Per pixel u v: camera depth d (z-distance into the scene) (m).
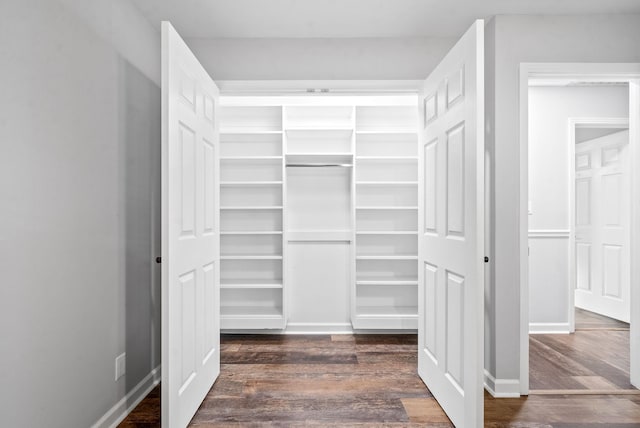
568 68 2.66
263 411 2.35
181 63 2.08
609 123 4.05
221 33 3.00
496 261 2.64
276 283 4.05
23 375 1.53
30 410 1.57
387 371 2.97
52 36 1.69
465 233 2.05
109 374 2.14
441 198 2.42
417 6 2.61
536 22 2.67
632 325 2.76
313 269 4.05
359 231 4.03
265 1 2.54
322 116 4.18
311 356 3.30
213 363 2.71
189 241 2.20
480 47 1.91
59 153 1.73
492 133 2.69
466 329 2.02
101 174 2.07
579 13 2.66
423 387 2.69
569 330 3.99
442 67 2.42
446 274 2.33
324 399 2.50
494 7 2.59
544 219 4.02
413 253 4.12
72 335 1.83
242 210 4.12
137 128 2.49
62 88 1.75
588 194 4.95
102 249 2.07
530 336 3.89
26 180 1.54
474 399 1.92
